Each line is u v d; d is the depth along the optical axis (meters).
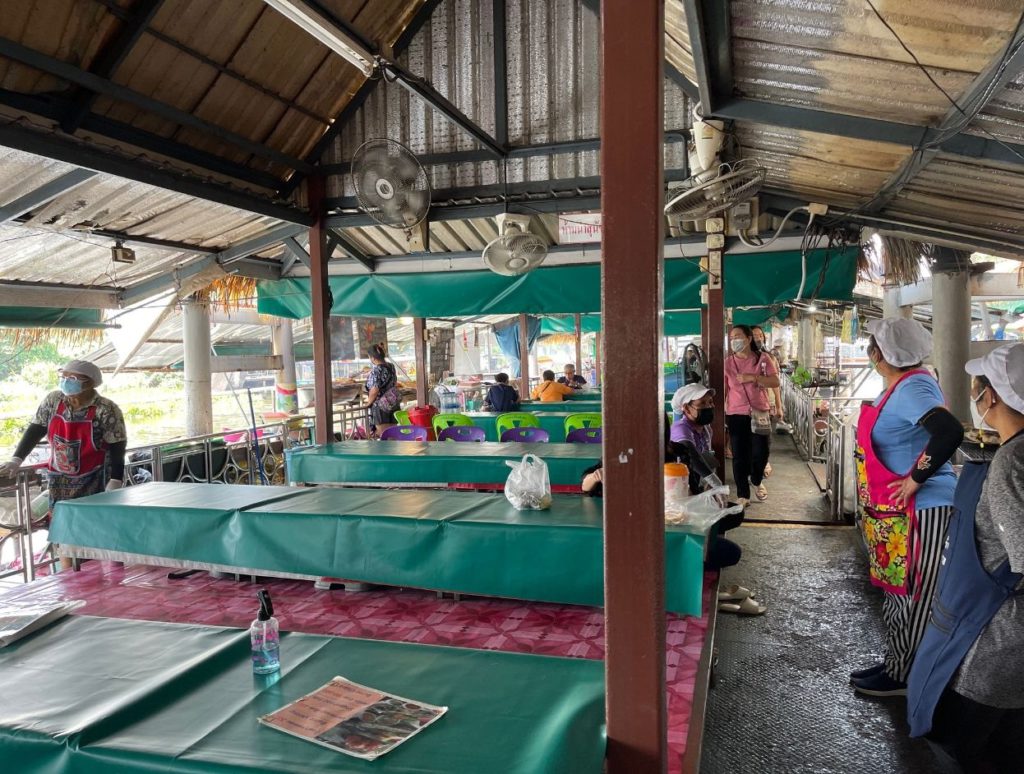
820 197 5.31
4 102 3.99
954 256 6.12
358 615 3.40
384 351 9.27
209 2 4.66
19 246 5.95
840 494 6.30
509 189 6.48
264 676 2.00
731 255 7.15
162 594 3.78
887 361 3.07
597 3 5.56
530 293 8.12
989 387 2.12
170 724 1.71
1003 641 2.02
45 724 1.70
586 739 1.64
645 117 1.63
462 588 3.36
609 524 1.70
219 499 4.12
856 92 3.06
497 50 6.37
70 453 4.53
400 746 1.59
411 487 5.72
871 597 4.49
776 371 7.04
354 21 5.99
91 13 4.07
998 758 2.13
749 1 2.62
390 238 8.05
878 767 2.73
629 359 1.67
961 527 2.13
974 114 2.83
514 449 5.98
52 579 4.07
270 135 6.08
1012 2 2.18
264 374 17.77
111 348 11.99
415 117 6.64
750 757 2.81
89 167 4.41
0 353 15.06
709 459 4.23
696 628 3.24
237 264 7.79
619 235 1.66
